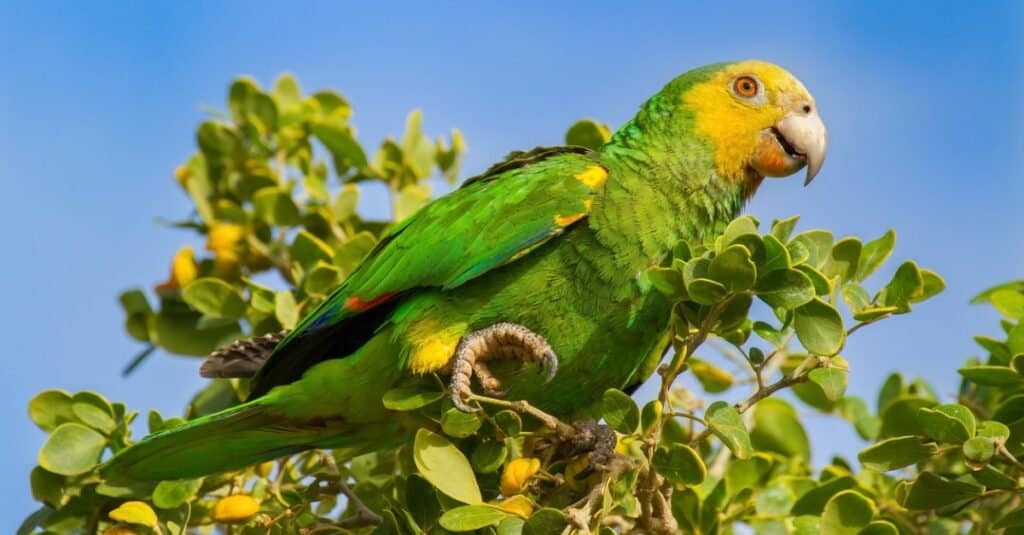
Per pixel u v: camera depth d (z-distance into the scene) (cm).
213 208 609
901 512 505
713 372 542
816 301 403
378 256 492
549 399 485
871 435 557
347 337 504
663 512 427
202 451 480
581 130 565
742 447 395
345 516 520
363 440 500
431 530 436
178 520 470
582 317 474
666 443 523
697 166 511
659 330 485
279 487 485
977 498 414
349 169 624
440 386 465
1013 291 480
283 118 621
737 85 529
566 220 471
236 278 589
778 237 429
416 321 473
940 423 403
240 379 543
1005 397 511
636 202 487
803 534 458
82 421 471
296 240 555
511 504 398
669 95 529
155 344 583
